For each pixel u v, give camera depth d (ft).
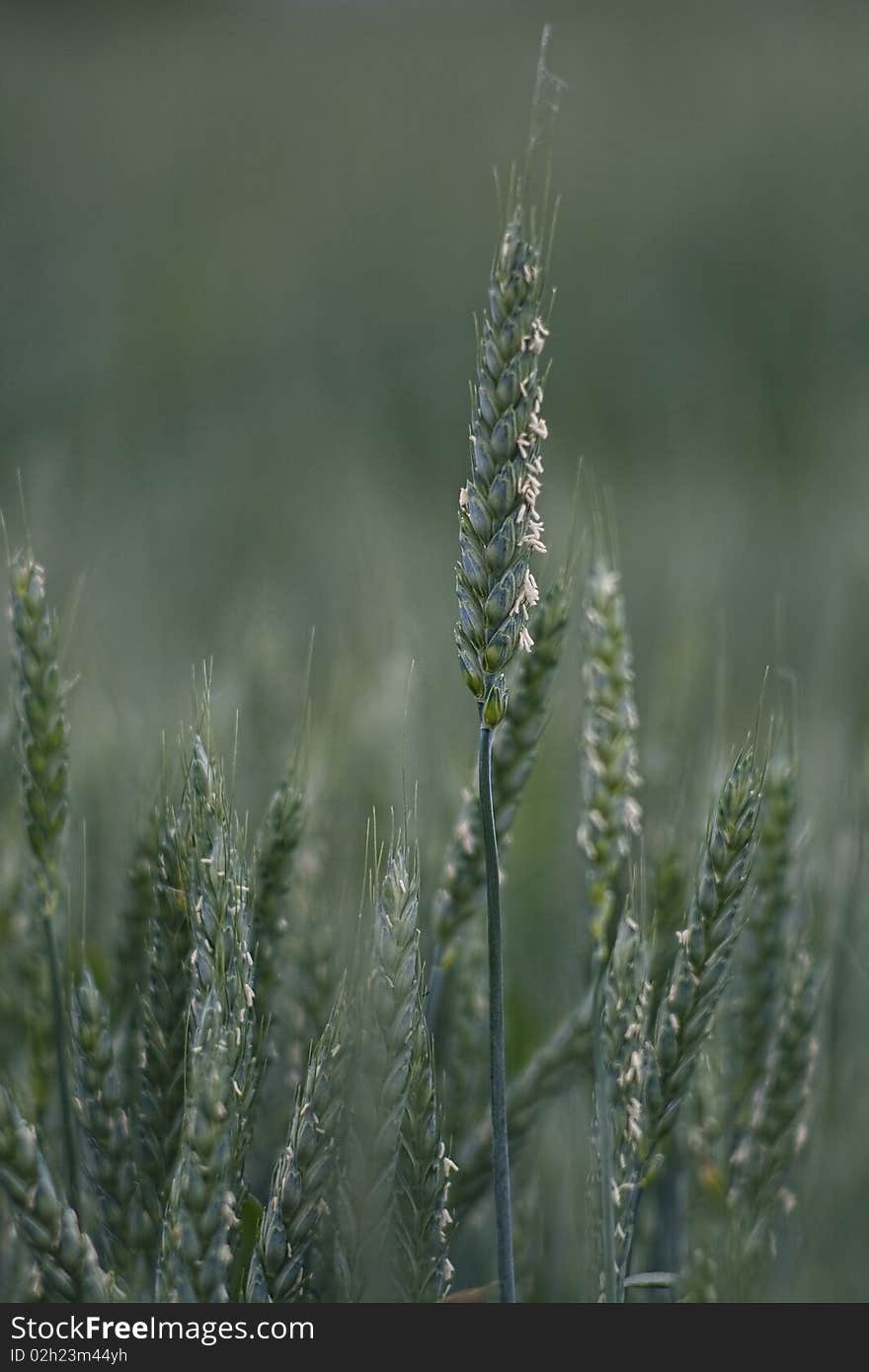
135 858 2.71
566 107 16.19
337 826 2.93
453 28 20.71
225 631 4.32
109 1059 2.52
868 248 11.32
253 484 7.48
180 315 12.27
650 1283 2.50
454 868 2.66
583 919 2.79
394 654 3.38
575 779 3.18
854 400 8.15
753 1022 2.68
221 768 2.50
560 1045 2.68
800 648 4.18
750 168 13.09
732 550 5.16
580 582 2.90
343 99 17.75
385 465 7.45
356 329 11.62
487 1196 2.75
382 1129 2.43
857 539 4.67
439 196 14.21
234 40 22.00
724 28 18.15
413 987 2.43
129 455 8.23
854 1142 2.73
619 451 8.99
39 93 19.24
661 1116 2.49
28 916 2.79
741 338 10.67
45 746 2.59
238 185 15.64
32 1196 2.41
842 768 3.07
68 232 14.75
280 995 2.69
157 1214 2.53
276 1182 2.46
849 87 14.83
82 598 4.28
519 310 2.38
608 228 12.54
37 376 10.75
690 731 3.06
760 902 2.68
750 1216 2.58
